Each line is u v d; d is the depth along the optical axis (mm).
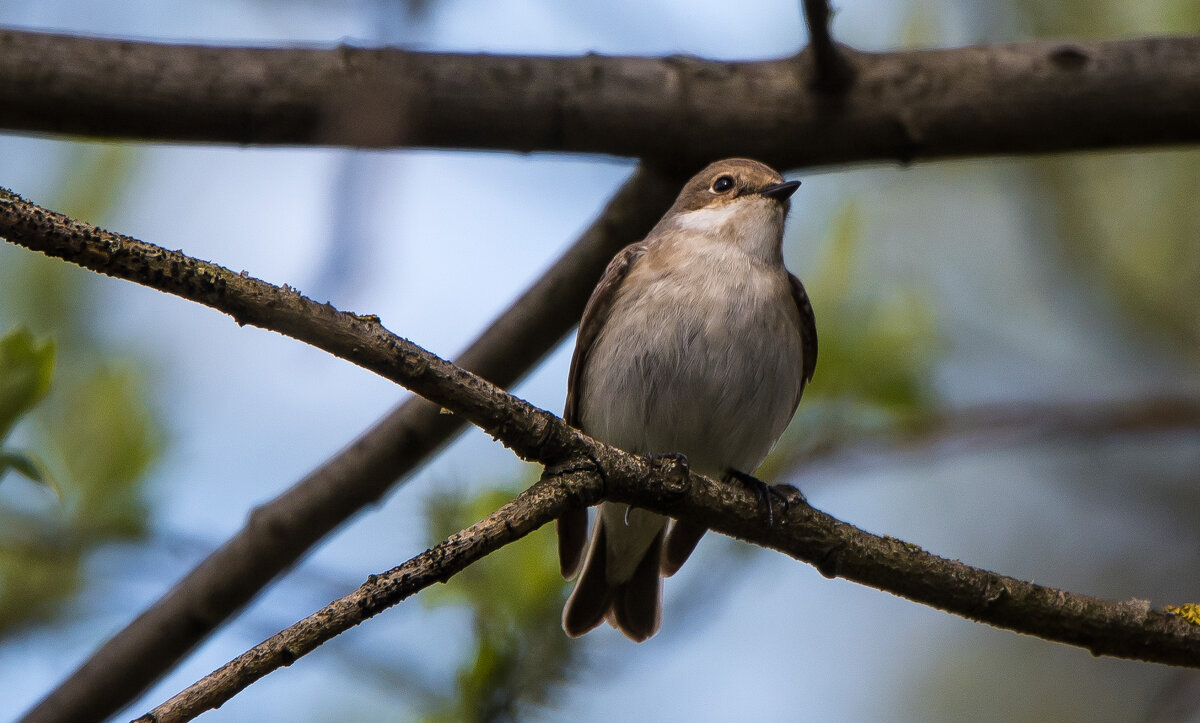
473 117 8008
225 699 5133
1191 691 10312
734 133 8258
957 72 8336
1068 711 14414
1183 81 8266
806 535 7230
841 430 10258
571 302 8836
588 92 8117
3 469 6566
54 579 8648
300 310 5754
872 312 10352
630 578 10867
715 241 10562
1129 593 14062
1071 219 12664
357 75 7727
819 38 8008
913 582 7328
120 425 8859
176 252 5555
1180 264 12703
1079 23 12438
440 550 5660
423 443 8609
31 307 10070
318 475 8664
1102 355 12852
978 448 10695
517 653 7562
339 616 5348
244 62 7723
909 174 12781
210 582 8477
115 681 8312
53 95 7523
